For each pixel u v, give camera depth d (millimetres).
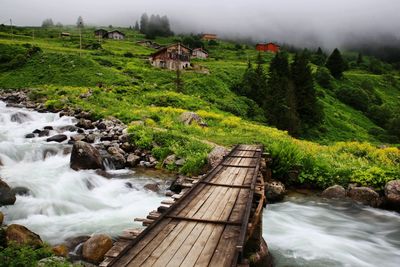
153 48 123812
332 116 73312
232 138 25594
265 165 16281
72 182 14625
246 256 8430
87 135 23453
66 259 8359
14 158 18062
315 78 97438
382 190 16688
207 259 6082
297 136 53875
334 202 16219
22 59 64438
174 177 17625
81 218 11734
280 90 57906
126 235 7078
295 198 16703
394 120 74875
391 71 169125
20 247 7664
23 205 11938
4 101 41625
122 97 44531
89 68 61500
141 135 22609
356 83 114688
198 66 83125
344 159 22156
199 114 36906
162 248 6465
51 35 122938
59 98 39875
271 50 168250
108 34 141000
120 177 17328
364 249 11367
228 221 7750
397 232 13039
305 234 12250
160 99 46375
